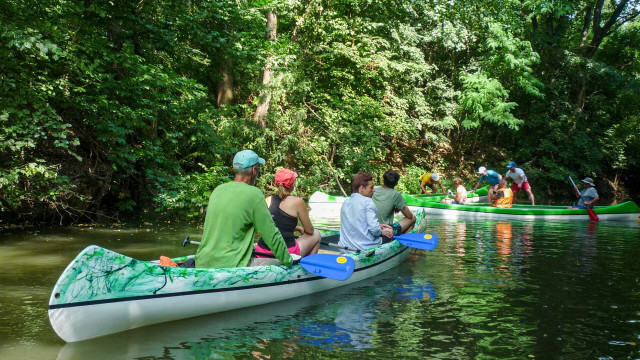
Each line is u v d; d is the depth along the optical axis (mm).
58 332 2635
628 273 4828
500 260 5543
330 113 14578
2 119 5723
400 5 16453
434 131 20656
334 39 15648
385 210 5422
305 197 13758
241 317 3301
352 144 14891
